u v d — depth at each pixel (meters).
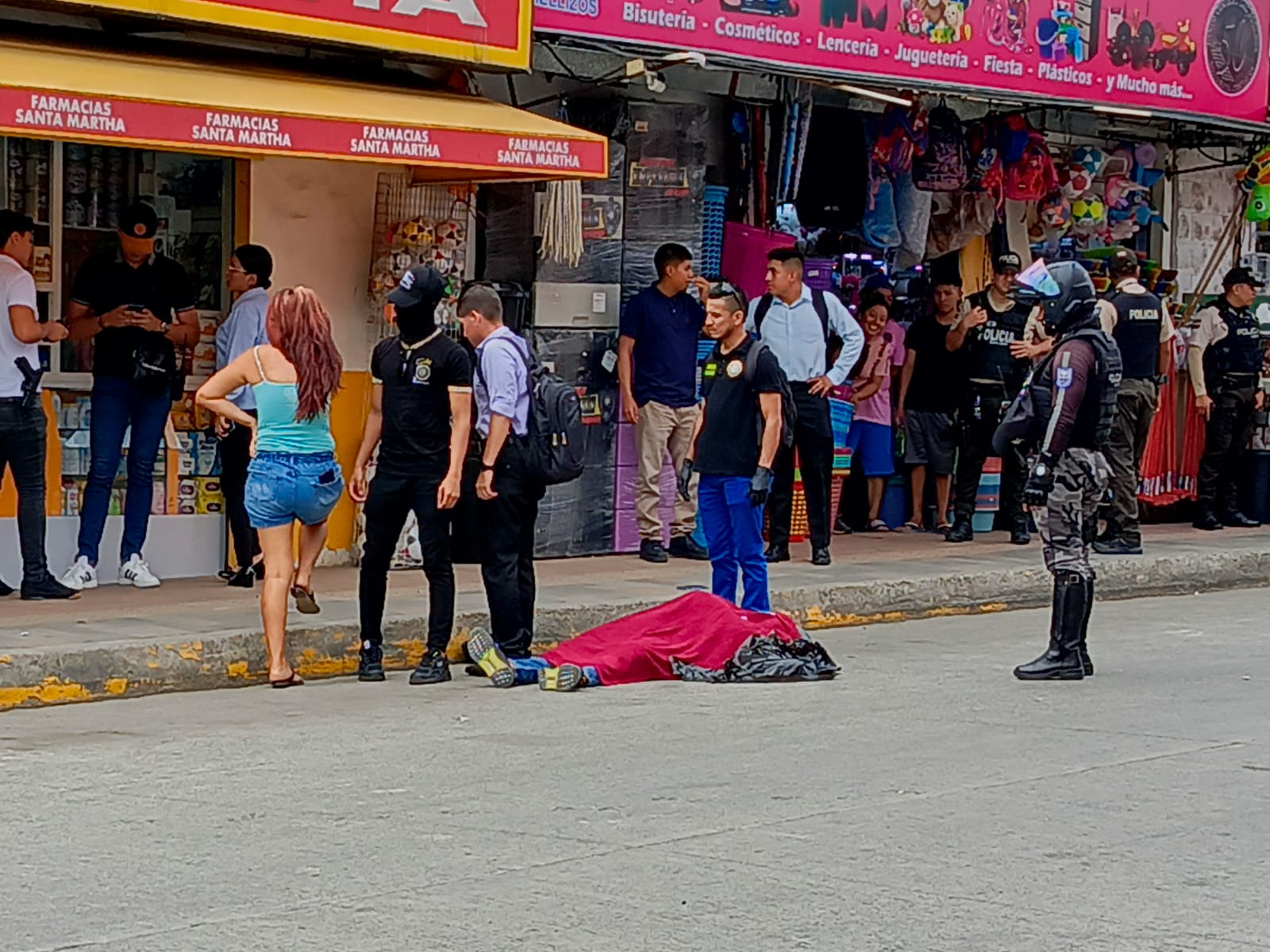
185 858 6.31
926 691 9.77
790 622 10.42
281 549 9.73
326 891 5.89
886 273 15.25
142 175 11.89
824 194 14.56
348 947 5.31
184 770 7.75
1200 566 14.76
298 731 8.61
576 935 5.43
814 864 6.22
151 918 5.61
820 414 13.26
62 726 8.70
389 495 9.78
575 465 9.97
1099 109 14.84
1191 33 15.57
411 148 10.38
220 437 11.53
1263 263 18.28
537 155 10.92
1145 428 14.74
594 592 11.94
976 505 15.73
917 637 11.92
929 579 13.02
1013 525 15.13
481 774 7.67
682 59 11.92
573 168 11.09
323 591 11.58
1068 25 14.66
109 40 10.84
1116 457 14.64
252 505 9.62
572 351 13.29
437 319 12.51
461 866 6.20
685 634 10.25
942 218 15.55
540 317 13.09
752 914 5.64
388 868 6.17
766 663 10.03
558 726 8.74
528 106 13.19
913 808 7.05
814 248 14.78
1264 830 6.75
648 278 13.61
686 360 13.34
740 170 14.16
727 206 14.20
